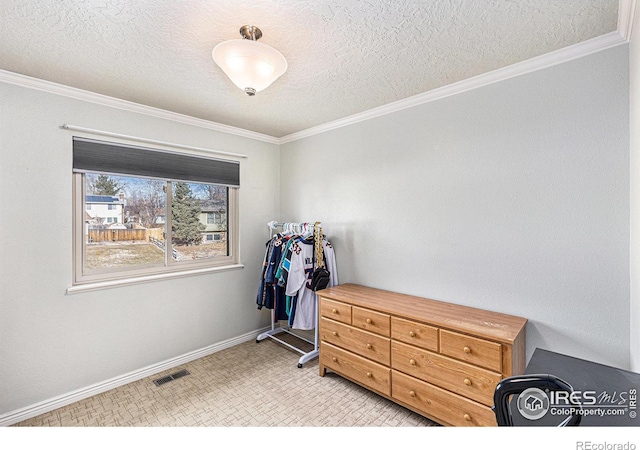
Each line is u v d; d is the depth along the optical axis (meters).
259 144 3.52
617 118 1.63
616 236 1.65
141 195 2.70
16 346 2.05
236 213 3.36
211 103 2.56
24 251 2.08
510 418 0.71
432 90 2.32
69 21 1.48
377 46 1.72
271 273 3.05
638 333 1.36
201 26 1.52
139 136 2.59
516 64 1.93
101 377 2.40
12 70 1.97
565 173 1.80
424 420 2.04
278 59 1.53
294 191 3.54
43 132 2.14
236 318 3.32
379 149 2.72
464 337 1.79
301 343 3.37
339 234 3.08
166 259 2.84
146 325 2.65
